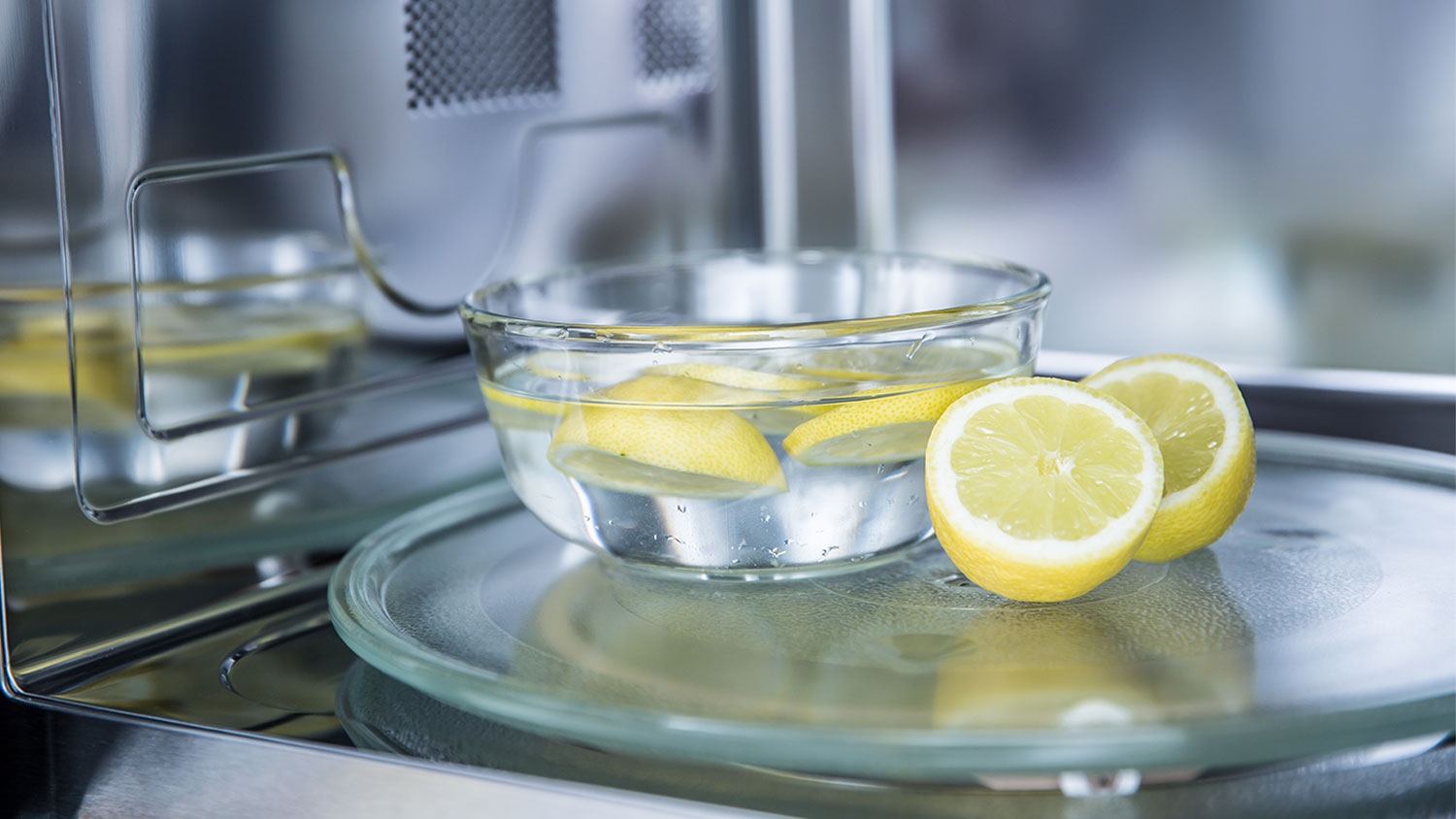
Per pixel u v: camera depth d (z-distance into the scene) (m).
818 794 0.57
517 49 0.81
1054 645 0.63
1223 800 0.57
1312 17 0.85
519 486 0.69
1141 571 0.69
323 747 0.60
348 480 0.75
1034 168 0.92
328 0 0.73
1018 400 0.67
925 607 0.66
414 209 0.77
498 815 0.58
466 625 0.65
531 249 0.82
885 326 0.64
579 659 0.63
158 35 0.67
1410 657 0.61
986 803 0.57
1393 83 0.84
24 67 0.64
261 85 0.71
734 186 0.92
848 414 0.65
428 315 0.78
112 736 0.62
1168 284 0.90
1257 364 0.89
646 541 0.67
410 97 0.76
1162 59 0.88
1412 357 0.86
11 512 0.63
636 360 0.65
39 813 0.63
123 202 0.67
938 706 0.59
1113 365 0.72
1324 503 0.74
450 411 0.79
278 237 0.72
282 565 0.73
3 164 0.63
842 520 0.66
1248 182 0.88
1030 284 0.71
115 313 0.67
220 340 0.70
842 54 0.94
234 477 0.70
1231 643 0.63
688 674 0.62
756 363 0.65
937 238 0.94
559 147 0.83
